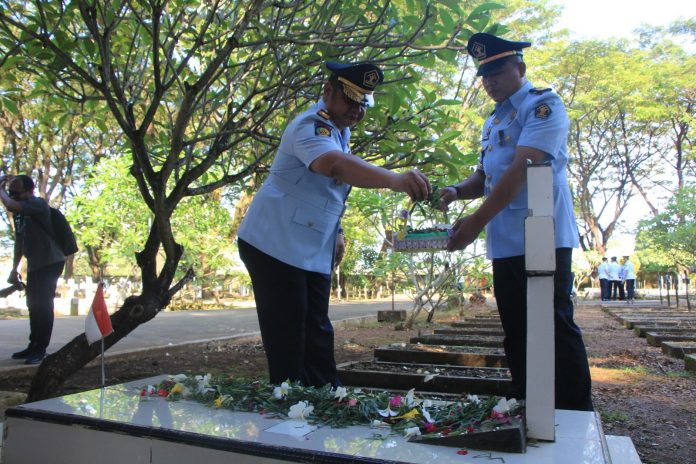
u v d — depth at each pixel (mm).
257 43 3764
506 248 3084
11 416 2186
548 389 1822
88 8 3365
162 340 7605
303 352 2932
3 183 5375
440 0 3672
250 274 2963
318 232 2949
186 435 1854
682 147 31156
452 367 5520
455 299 15352
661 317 12680
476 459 1626
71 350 3822
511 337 3119
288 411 2154
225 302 21625
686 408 4402
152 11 3557
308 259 2910
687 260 19281
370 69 2824
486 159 3258
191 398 2398
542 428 1812
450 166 4234
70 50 3857
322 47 4168
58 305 15336
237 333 8727
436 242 2754
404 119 4273
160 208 3855
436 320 12547
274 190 2936
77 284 18656
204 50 4488
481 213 2756
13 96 4535
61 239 5590
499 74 3125
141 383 2771
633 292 25438
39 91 4246
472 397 2164
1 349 6578
